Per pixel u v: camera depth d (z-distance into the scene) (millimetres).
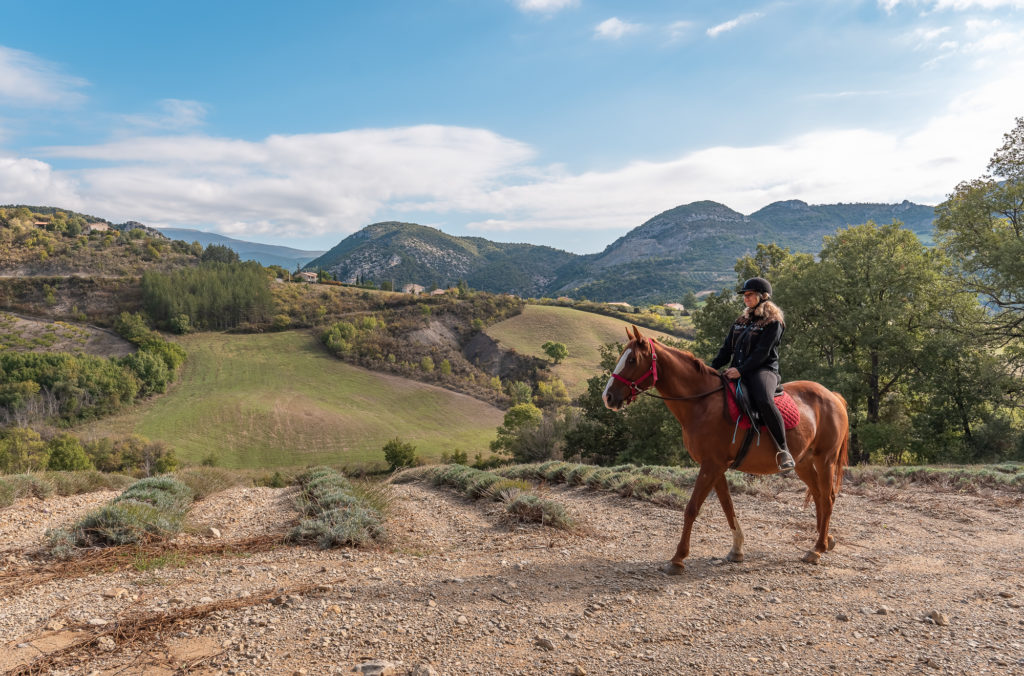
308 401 98812
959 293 30953
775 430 5613
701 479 5867
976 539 7395
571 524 8516
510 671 3574
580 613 4578
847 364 29719
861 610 4656
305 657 3715
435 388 111062
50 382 89688
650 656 3801
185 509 8969
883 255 30297
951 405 30312
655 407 36469
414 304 160000
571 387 115250
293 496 11758
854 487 11695
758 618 4500
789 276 33156
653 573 5789
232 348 125312
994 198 29281
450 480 13695
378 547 7195
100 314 140875
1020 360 28266
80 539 6746
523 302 163875
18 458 59281
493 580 5504
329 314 151000
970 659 3738
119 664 3586
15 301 144125
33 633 4055
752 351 5809
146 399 96688
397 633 4113
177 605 4645
